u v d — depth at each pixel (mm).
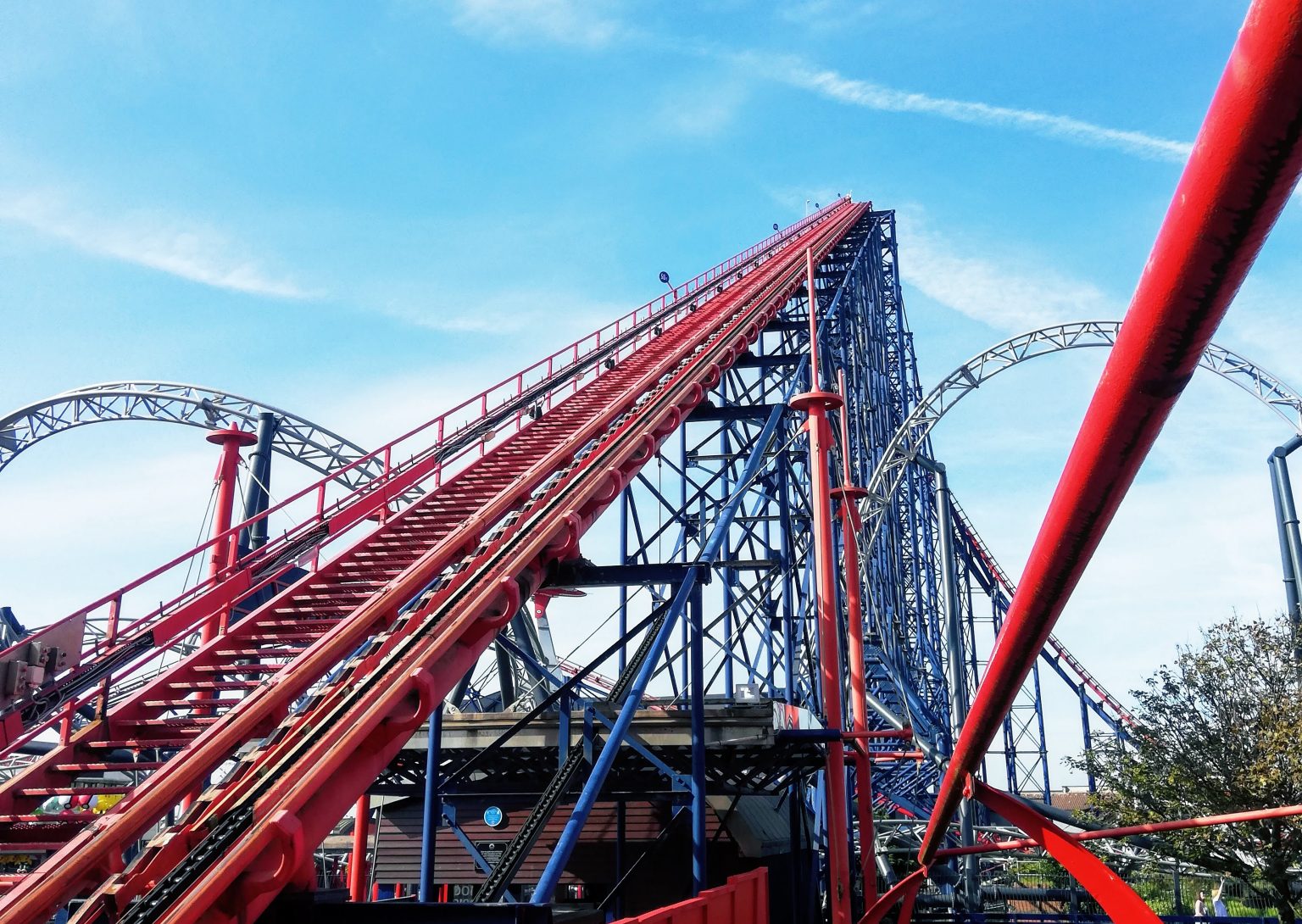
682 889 23703
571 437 23531
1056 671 58656
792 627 29953
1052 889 39438
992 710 12805
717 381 30312
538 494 20328
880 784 45938
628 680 19312
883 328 67125
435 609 14984
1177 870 33531
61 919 15203
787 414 32125
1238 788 29500
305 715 12766
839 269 57594
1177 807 30953
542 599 36438
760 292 41375
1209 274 4723
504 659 33781
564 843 14969
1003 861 48875
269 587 24047
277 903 10883
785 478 31438
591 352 38750
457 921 10781
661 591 28312
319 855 48219
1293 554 42938
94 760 14016
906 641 54875
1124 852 34750
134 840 11367
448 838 24109
